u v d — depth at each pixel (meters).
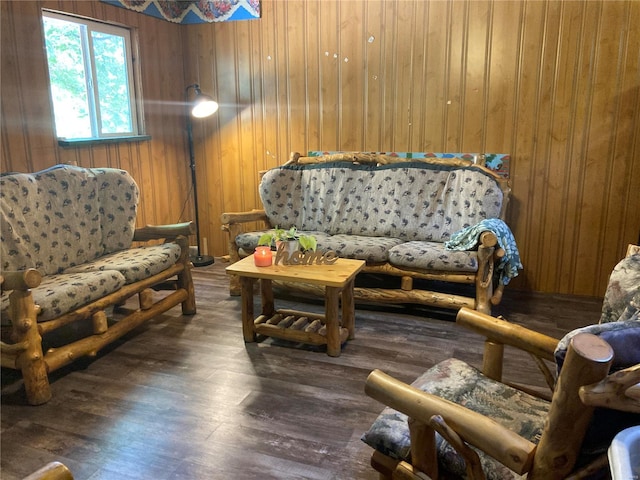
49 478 0.96
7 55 2.97
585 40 3.38
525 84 3.56
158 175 4.32
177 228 3.27
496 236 2.96
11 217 2.66
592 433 1.03
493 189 3.40
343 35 3.93
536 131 3.60
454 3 3.60
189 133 4.35
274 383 2.46
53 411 2.24
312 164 3.97
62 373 2.58
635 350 0.99
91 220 3.11
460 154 3.79
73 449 1.98
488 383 1.60
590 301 3.57
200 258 4.56
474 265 3.01
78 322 3.22
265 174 4.02
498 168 3.71
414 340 2.94
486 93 3.65
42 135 3.23
